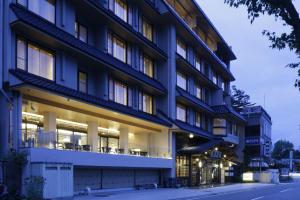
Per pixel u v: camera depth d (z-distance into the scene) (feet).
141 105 116.88
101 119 94.89
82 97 78.79
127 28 103.14
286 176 235.20
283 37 27.04
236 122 208.95
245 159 206.08
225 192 107.04
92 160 83.05
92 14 92.38
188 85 148.15
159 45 129.49
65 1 83.66
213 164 163.63
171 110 124.98
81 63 90.07
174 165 123.95
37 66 74.23
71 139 79.92
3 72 66.74
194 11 157.58
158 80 127.65
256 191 114.83
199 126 161.48
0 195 59.41
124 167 97.81
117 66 96.17
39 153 67.10
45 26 73.51
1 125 66.39
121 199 74.23
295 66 30.35
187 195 89.10
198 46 153.38
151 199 75.15
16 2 70.18
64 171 68.18
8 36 67.10
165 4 124.06
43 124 82.69
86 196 79.97
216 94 182.29
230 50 202.59
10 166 64.08
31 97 71.56
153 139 124.77
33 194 61.00
